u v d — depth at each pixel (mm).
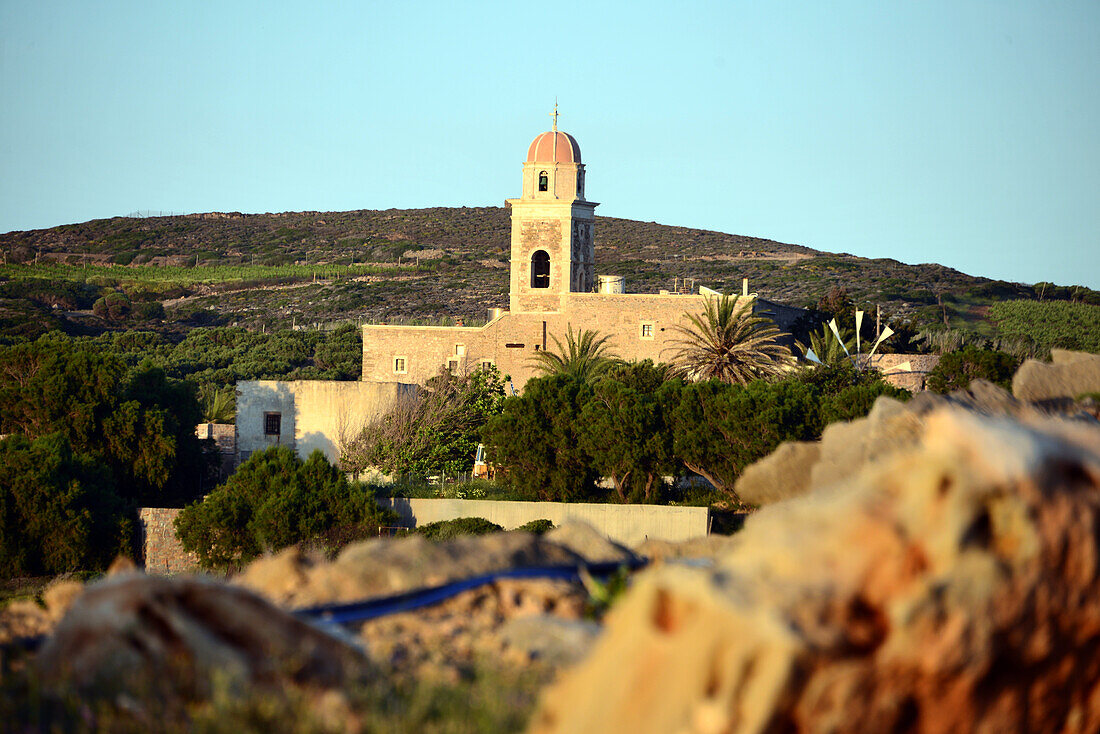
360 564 21406
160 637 16750
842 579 13344
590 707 13430
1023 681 13758
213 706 15281
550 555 23078
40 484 101625
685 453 122500
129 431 128125
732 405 121125
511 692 16328
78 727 15172
